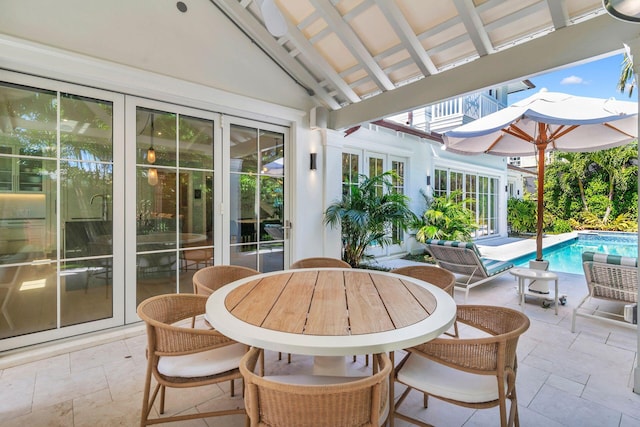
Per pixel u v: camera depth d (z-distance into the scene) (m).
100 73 2.85
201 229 3.61
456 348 1.49
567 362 2.54
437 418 1.91
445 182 8.61
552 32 2.61
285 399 1.05
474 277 4.34
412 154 7.44
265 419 1.10
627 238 10.12
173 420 1.69
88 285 2.95
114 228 3.07
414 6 3.03
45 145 2.75
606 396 2.10
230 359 1.73
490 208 10.46
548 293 4.12
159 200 3.32
